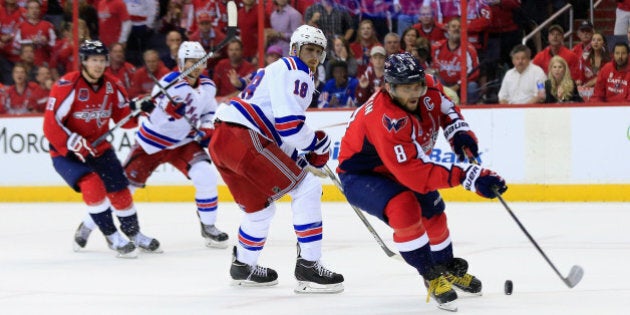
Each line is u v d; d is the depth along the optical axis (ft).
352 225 70.79
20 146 95.04
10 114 95.81
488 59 87.86
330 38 90.12
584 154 85.05
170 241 64.18
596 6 85.30
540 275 47.03
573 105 85.05
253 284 45.47
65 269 52.49
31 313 39.42
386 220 38.60
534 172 86.22
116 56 93.61
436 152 87.30
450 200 87.25
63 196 94.27
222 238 60.49
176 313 38.93
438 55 88.79
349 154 39.83
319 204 43.39
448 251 41.27
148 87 93.61
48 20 94.73
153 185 92.48
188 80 60.13
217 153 43.27
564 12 85.66
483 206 82.69
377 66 89.51
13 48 95.50
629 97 84.84
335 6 89.56
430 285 38.29
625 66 84.58
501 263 51.24
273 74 41.81
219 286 45.91
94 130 58.39
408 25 88.84
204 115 61.93
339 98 90.63
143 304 41.14
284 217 77.10
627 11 84.38
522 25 86.84
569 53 85.87
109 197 57.52
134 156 60.95
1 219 79.41
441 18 88.17
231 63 92.12
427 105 39.04
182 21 92.27
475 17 87.40
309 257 43.11
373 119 37.47
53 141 56.49
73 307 40.70
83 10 94.12
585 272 47.75
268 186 42.93
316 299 41.65
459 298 40.93
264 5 91.09
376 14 89.10
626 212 75.72
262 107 42.68
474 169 36.35
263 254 56.75
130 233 58.13
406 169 36.99
